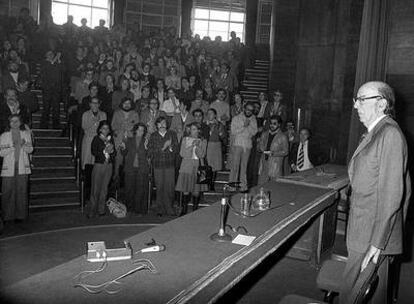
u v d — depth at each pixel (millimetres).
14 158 7746
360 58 8711
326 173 6344
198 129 8859
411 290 5211
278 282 5047
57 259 6008
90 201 8578
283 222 3924
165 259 2969
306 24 13117
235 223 3852
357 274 3201
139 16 19938
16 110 8570
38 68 13148
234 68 15461
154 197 9992
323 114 12258
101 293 2443
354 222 3229
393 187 2922
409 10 8430
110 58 11469
